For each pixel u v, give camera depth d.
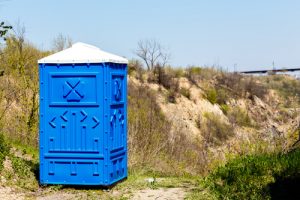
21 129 15.71
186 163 15.23
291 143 12.62
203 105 41.84
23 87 17.73
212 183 10.24
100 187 10.21
